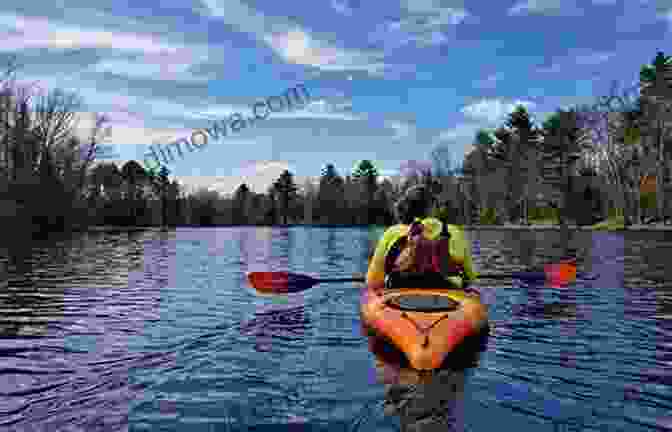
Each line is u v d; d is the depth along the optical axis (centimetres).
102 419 302
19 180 3462
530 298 720
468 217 6362
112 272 1109
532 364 397
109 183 5238
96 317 600
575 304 670
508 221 6275
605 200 5512
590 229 4597
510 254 1639
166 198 6975
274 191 9462
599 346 453
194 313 620
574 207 5631
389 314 446
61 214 3853
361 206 8675
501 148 6400
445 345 388
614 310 626
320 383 354
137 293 788
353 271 1166
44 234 3394
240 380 364
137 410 314
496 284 863
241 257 1617
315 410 309
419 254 522
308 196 9356
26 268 1196
